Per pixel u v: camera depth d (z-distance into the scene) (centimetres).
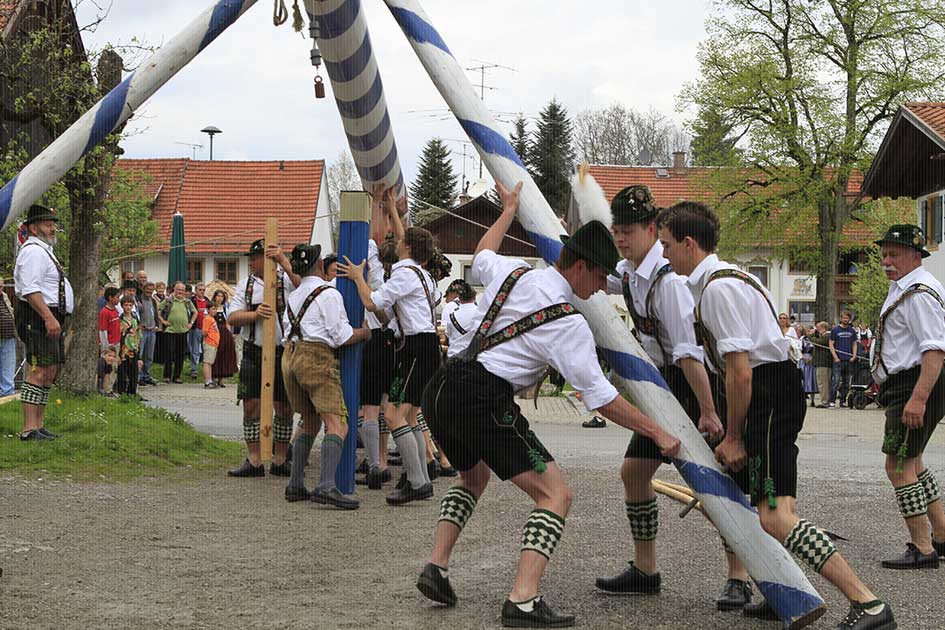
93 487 806
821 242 3747
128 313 1730
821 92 3506
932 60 3397
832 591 545
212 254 4603
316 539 646
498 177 577
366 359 885
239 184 4797
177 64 585
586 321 501
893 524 748
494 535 670
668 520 738
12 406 1062
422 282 822
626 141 6825
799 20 3497
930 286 613
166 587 514
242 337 925
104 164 1241
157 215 4638
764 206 3634
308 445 798
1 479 804
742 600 502
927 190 3155
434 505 792
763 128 3550
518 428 470
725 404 509
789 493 459
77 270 1250
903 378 617
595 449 1272
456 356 482
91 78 1259
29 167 561
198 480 881
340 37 711
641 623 474
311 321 783
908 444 607
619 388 520
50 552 579
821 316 3747
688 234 474
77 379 1233
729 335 455
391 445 1173
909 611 505
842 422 1830
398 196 947
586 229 474
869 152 3538
